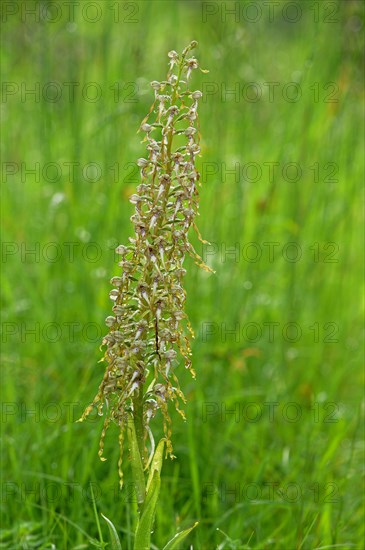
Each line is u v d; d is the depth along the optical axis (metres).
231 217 5.22
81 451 3.87
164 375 2.30
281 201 5.87
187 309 4.55
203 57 5.25
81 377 4.29
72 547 3.26
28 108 5.94
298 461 4.11
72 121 5.02
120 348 2.29
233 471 4.05
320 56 5.51
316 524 3.57
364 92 5.47
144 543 2.38
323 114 5.58
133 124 5.02
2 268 5.14
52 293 4.89
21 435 3.88
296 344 5.23
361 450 4.34
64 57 5.59
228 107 5.15
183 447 3.96
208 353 4.48
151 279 2.28
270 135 5.98
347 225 5.50
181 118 2.24
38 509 3.58
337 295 5.51
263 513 3.55
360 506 3.88
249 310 4.98
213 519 3.58
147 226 2.22
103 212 4.80
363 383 4.97
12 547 3.29
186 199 2.22
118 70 5.01
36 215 5.51
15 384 4.38
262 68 6.08
